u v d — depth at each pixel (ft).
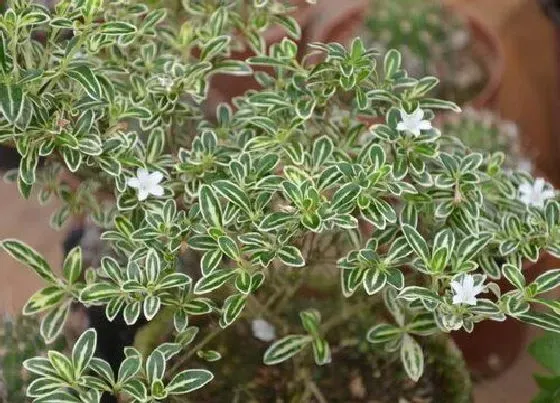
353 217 1.54
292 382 1.73
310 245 1.67
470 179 1.57
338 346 1.75
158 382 1.49
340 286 1.78
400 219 1.56
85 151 1.52
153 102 1.64
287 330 1.76
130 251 1.58
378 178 1.51
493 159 1.69
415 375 1.61
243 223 1.53
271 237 1.51
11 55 1.48
